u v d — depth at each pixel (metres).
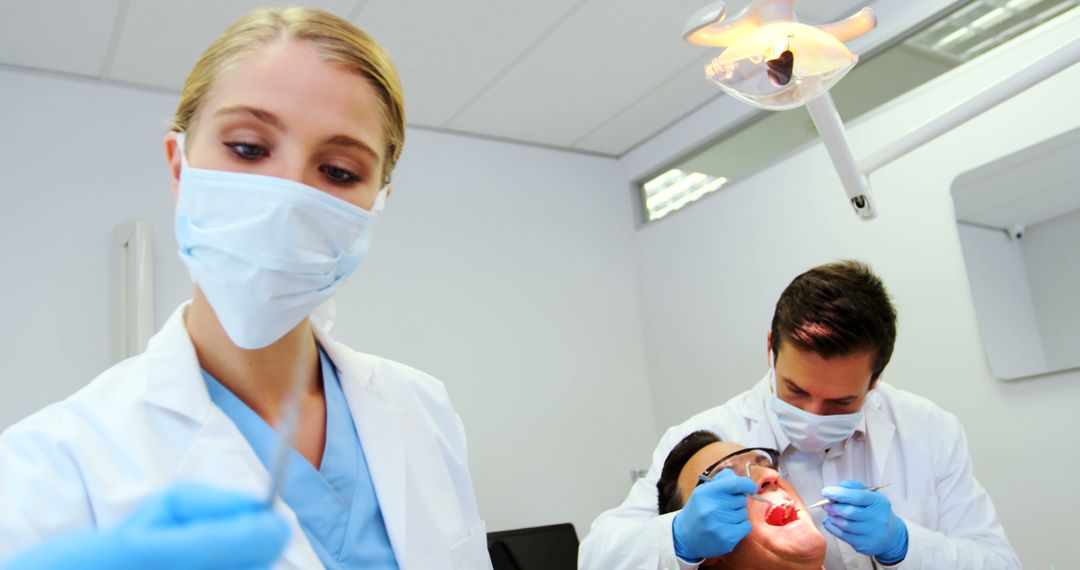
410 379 0.95
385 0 2.17
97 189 2.31
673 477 1.41
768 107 1.19
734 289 2.94
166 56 2.30
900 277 2.33
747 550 1.16
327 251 0.69
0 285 2.12
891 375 2.32
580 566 1.46
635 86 2.84
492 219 3.09
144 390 0.69
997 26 2.12
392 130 0.73
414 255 2.85
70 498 0.60
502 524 2.80
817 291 1.27
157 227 2.37
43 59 2.25
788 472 1.46
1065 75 1.94
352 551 0.72
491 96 2.80
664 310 3.28
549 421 3.02
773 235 2.78
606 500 3.07
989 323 2.09
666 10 2.34
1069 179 1.92
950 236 2.20
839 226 2.53
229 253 0.66
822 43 1.05
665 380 3.26
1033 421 1.99
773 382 1.53
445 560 0.80
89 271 2.25
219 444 0.68
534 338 3.07
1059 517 1.92
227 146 0.67
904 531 1.24
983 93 1.19
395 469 0.80
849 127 2.48
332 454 0.76
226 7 2.09
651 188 3.46
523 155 3.27
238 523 0.34
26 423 0.63
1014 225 2.03
